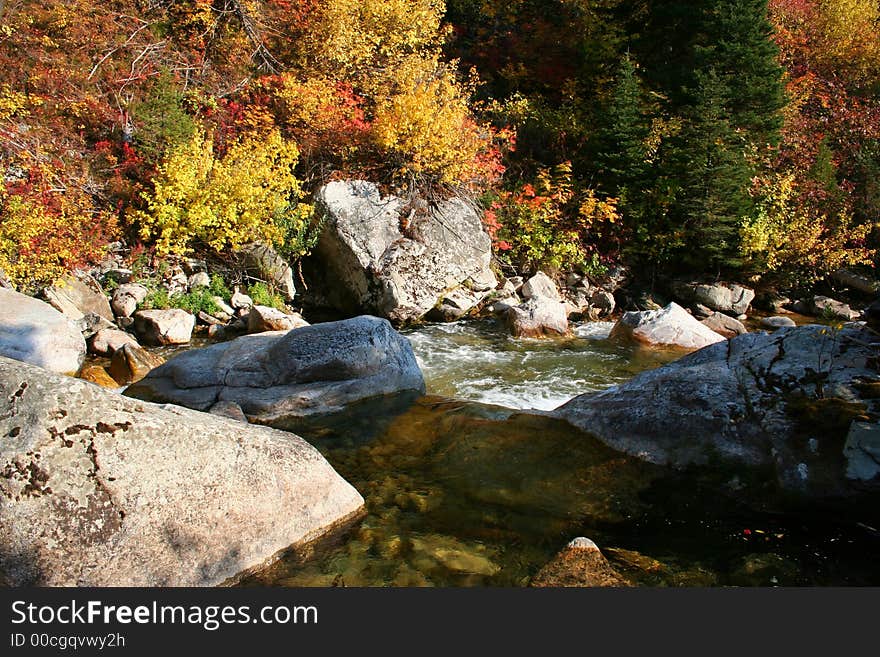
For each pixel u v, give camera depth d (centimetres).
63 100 1120
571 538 366
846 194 1391
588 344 962
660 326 952
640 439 446
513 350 925
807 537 361
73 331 740
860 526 370
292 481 361
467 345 948
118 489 299
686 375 476
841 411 401
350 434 523
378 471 455
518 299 1191
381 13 1438
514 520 385
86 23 1236
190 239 1068
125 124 1114
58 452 294
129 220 1005
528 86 1802
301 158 1202
